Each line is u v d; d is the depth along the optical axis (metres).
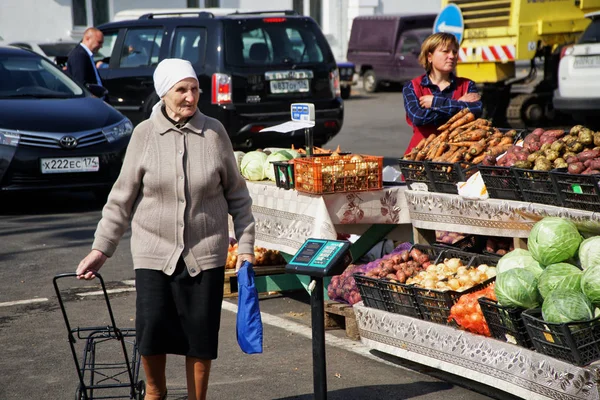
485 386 5.48
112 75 14.53
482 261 6.13
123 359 6.15
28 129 11.13
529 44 17.36
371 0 35.16
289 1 34.03
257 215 7.14
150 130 4.54
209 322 4.53
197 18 13.54
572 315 4.64
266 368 5.94
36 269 8.73
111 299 7.68
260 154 7.41
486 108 18.80
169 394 5.49
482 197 5.98
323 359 4.55
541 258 5.25
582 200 5.33
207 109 13.23
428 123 7.12
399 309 5.80
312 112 6.74
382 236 7.11
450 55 7.21
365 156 6.61
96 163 11.40
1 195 11.84
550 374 4.69
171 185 4.48
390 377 5.71
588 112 14.89
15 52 12.88
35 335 6.71
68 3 29.11
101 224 4.57
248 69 13.17
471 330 5.29
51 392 5.56
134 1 30.83
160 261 4.47
